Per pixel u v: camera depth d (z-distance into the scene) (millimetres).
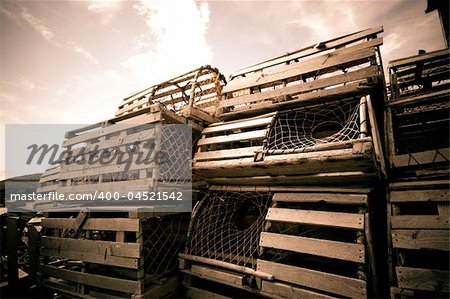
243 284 3330
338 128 4512
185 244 4262
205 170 4215
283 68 4875
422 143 4105
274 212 3590
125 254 3482
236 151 4059
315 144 3662
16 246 5055
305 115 4344
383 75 3941
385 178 3389
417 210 3586
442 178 3127
